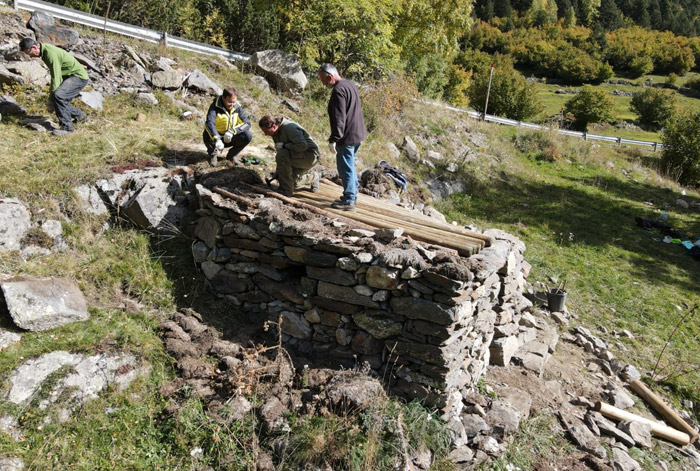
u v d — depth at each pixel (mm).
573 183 14445
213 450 3949
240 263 5379
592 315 8414
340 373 4547
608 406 5797
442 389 4469
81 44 9125
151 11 11977
